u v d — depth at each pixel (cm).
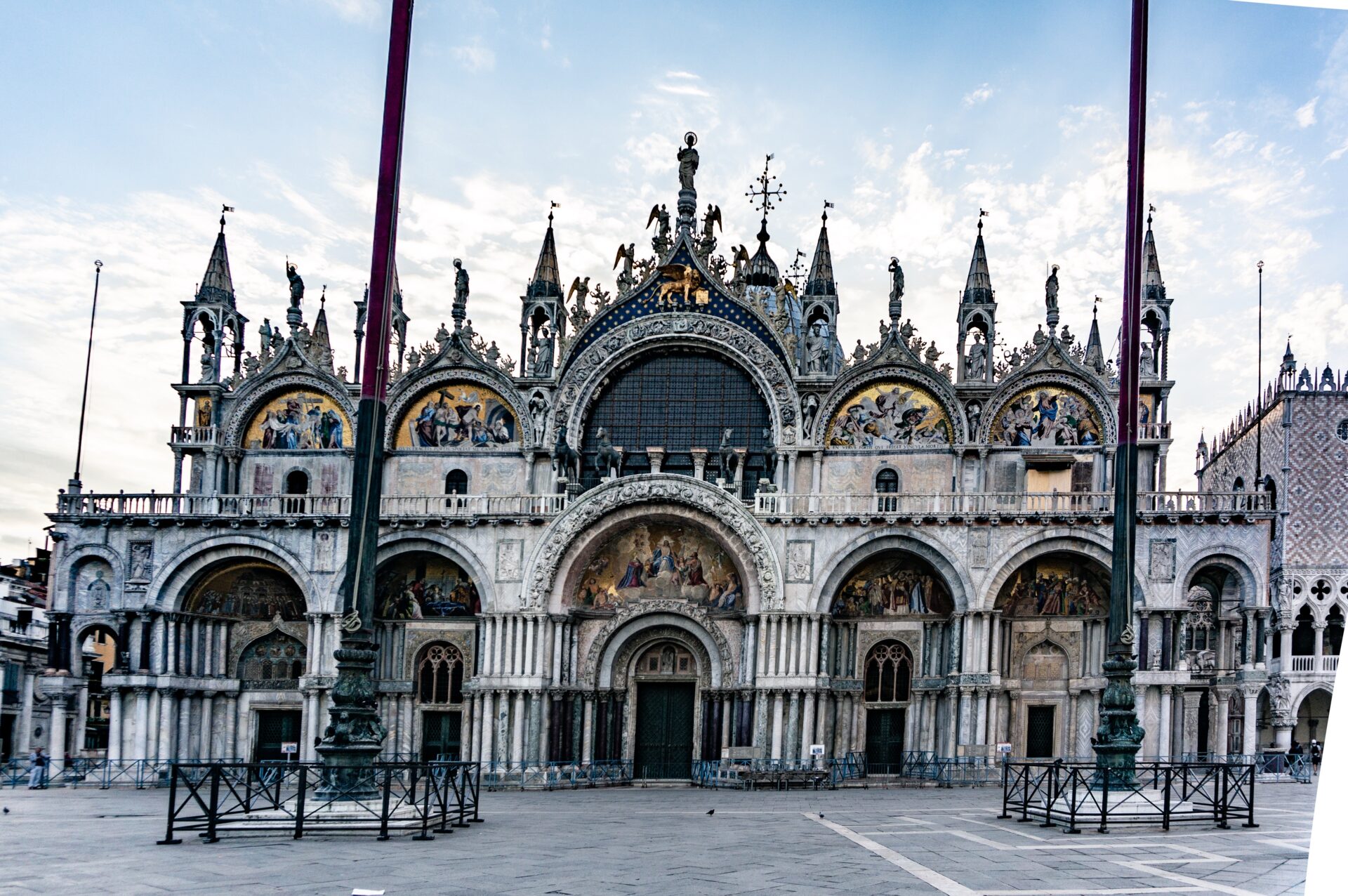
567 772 5850
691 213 6694
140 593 6316
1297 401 7212
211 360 6762
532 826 3641
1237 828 3447
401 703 6438
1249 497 5950
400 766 3206
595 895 2227
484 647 6122
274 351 6856
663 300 6612
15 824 3741
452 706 6425
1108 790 3641
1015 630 6150
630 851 2923
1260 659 5806
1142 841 3125
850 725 6188
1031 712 6122
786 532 6069
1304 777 5703
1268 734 7306
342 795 3431
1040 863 2689
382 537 6275
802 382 6438
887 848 2984
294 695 6531
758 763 5766
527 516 6159
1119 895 2247
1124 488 3816
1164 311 6338
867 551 6041
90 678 8831
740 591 6266
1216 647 7412
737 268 6850
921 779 5909
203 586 6506
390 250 3812
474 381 6656
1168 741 5716
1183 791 3728
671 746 6312
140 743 6212
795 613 5969
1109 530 5859
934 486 6344
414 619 6469
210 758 6444
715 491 6066
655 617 6250
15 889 2288
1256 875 2511
